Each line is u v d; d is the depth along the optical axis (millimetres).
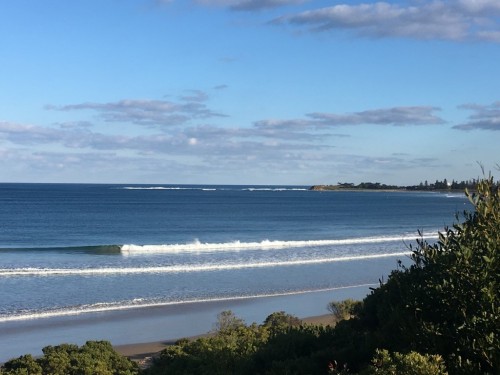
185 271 35781
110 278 32875
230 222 82125
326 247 50969
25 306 25516
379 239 58250
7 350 18891
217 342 12555
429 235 63125
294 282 32500
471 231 7332
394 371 6246
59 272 34562
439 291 7059
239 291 29609
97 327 22094
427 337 6863
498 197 7609
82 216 88562
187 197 179875
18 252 45938
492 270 6664
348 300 23094
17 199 143125
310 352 9273
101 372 11797
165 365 11578
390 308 8148
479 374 6219
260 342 11070
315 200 176125
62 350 12820
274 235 64312
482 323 6418
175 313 24594
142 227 71625
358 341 8914
